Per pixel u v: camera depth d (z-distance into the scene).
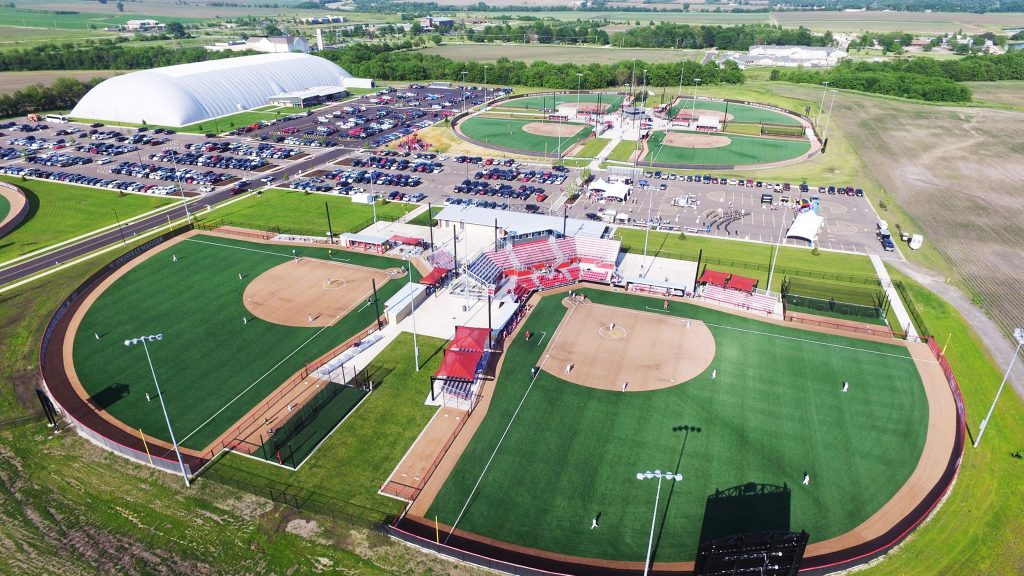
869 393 71.12
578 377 73.88
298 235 118.06
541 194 142.25
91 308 90.00
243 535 52.25
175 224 124.31
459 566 49.31
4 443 63.41
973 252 113.50
